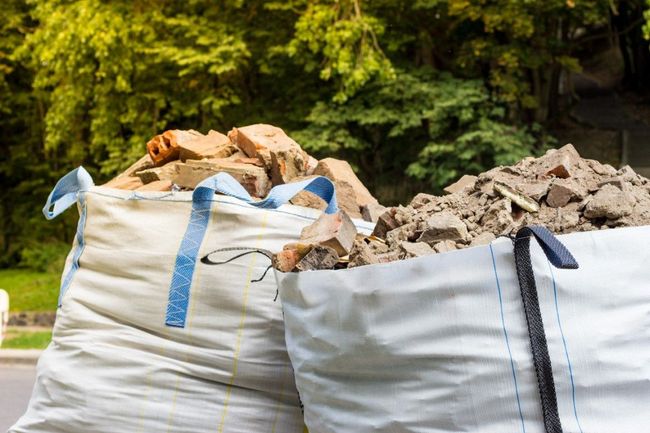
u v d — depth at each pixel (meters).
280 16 13.99
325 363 2.63
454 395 2.37
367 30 12.96
